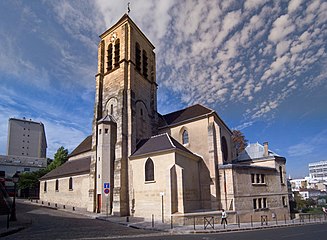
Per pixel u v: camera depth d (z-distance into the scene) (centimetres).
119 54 3612
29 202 4188
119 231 1848
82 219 2480
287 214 3469
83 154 4228
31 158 8031
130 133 3155
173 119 3819
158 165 2714
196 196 2994
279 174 3575
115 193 2886
